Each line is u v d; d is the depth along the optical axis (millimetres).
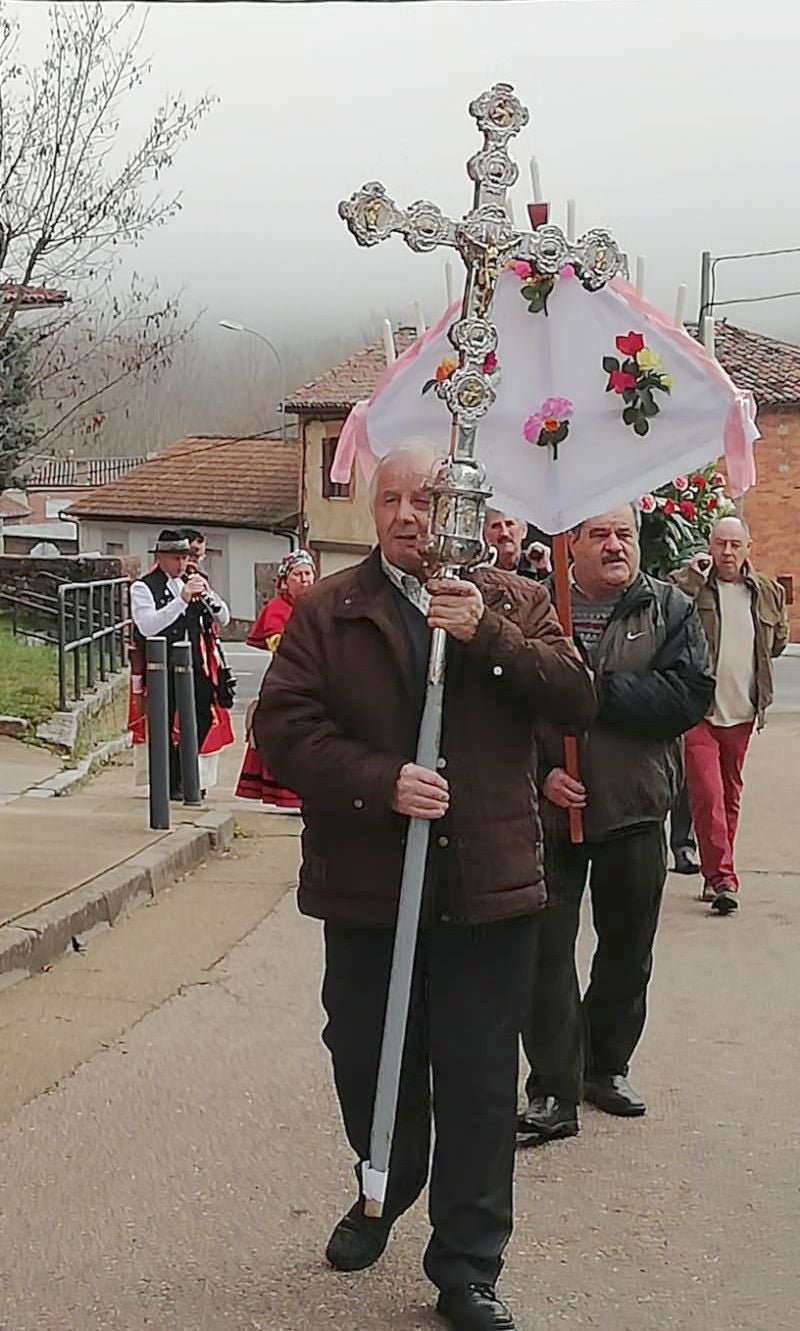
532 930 4031
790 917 8672
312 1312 4066
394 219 3955
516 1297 4164
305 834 4094
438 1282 3992
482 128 4039
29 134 19703
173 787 11250
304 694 3965
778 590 9094
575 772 5008
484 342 3951
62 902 7898
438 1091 3990
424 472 3977
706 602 8852
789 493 42906
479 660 3869
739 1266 4355
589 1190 4875
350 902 3959
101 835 9867
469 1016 3963
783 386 42844
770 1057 6211
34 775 12984
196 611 11836
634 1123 5453
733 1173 5016
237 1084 5805
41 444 23438
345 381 46531
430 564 3850
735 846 10836
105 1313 4066
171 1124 5402
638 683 5215
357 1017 4070
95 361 22672
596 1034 5520
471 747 3939
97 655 19172
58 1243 4477
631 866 5324
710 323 6555
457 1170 3965
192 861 9719
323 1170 5008
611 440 5043
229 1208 4719
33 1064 6004
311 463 46781
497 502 5066
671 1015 6785
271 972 7332
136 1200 4773
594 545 5402
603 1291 4203
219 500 51562
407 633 3969
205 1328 3984
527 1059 5305
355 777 3824
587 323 4988
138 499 52969
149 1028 6469
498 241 4027
